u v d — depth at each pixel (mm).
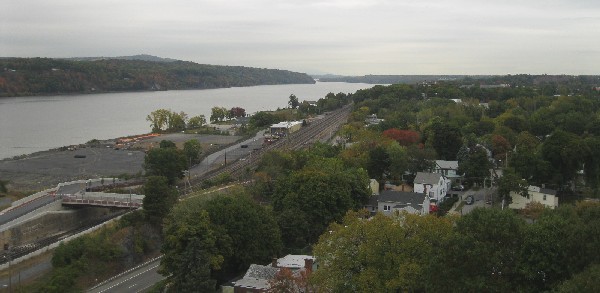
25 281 68688
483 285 36312
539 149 118938
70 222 100500
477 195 108000
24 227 88875
